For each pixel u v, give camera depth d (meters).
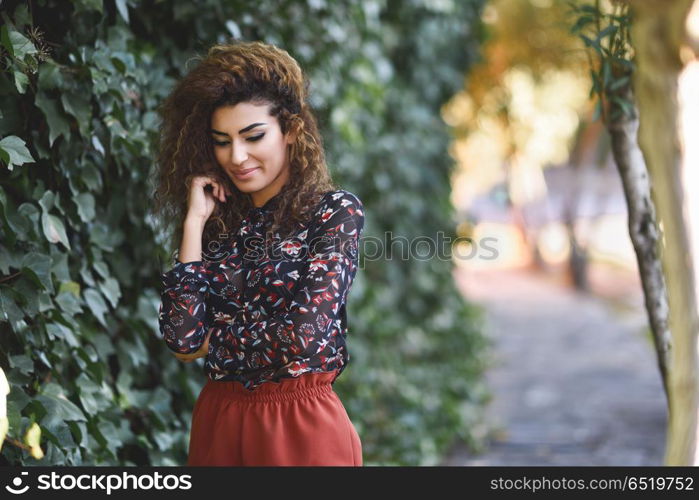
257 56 2.71
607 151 22.97
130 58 3.48
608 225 38.69
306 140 2.75
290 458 2.61
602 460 6.45
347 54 6.54
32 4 3.15
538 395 9.30
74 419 3.10
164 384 3.95
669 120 2.93
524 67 18.00
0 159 2.89
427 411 7.61
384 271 8.88
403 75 9.54
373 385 7.30
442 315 10.95
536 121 22.53
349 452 2.70
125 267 3.73
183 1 3.85
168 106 2.88
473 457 6.69
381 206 8.58
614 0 3.73
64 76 3.19
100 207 3.58
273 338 2.54
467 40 11.14
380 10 8.41
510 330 15.43
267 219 2.76
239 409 2.66
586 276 24.48
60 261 3.21
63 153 3.24
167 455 3.82
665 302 3.69
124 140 3.43
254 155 2.68
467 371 10.14
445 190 10.85
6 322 2.99
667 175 2.96
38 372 3.14
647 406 8.52
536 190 32.09
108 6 3.50
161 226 3.52
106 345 3.55
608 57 3.67
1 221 2.93
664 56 2.91
